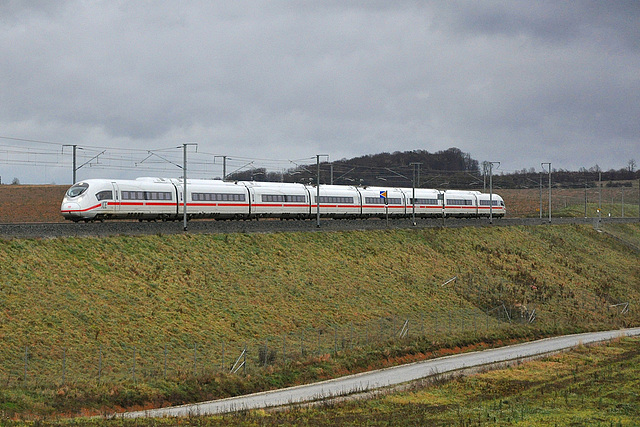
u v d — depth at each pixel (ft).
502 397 144.05
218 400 142.92
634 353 202.18
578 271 356.59
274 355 172.65
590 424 118.32
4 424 105.91
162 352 163.94
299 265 247.09
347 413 128.47
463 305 264.11
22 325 153.79
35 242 186.19
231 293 208.54
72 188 229.45
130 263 198.80
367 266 270.67
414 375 173.37
